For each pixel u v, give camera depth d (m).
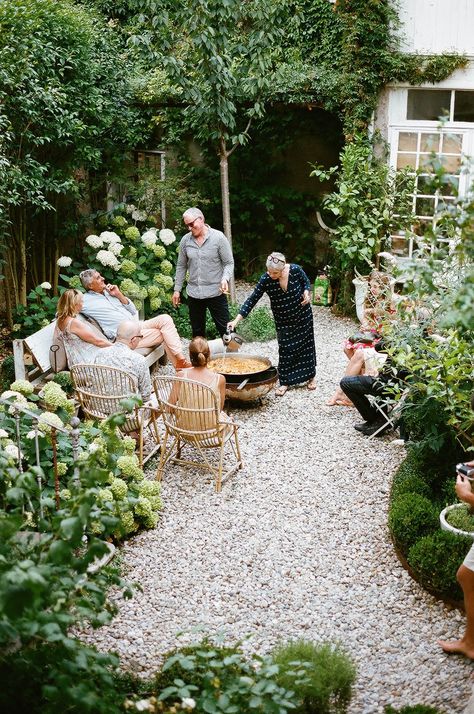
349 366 6.82
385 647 4.09
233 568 4.81
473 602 3.84
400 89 9.62
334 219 11.19
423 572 4.46
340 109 9.88
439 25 9.30
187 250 7.98
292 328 7.32
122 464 5.18
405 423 5.96
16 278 8.62
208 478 5.90
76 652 2.83
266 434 6.64
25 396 5.61
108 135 9.64
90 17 9.82
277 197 11.25
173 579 4.69
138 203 10.04
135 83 10.38
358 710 3.61
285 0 8.91
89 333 6.48
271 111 10.84
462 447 5.25
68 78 8.30
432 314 5.26
